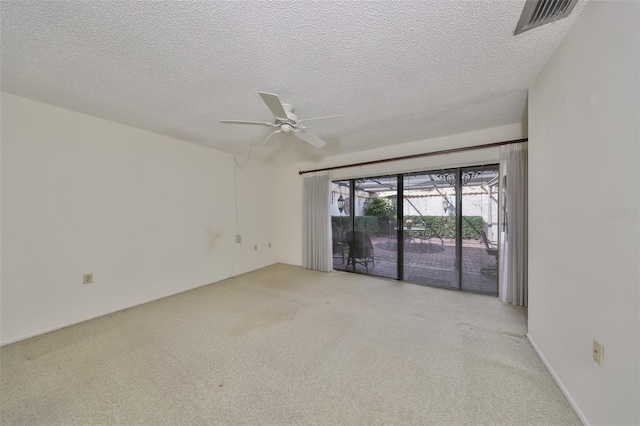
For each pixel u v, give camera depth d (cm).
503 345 189
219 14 120
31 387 147
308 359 175
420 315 246
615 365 99
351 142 345
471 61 162
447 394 140
